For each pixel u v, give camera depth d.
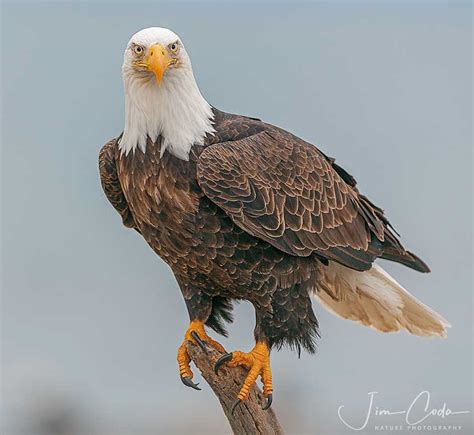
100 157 13.55
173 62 12.62
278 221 13.01
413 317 14.75
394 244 14.39
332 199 13.67
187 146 12.75
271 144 13.35
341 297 14.73
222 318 13.62
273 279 13.08
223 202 12.67
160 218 12.87
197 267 13.08
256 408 12.80
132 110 12.79
